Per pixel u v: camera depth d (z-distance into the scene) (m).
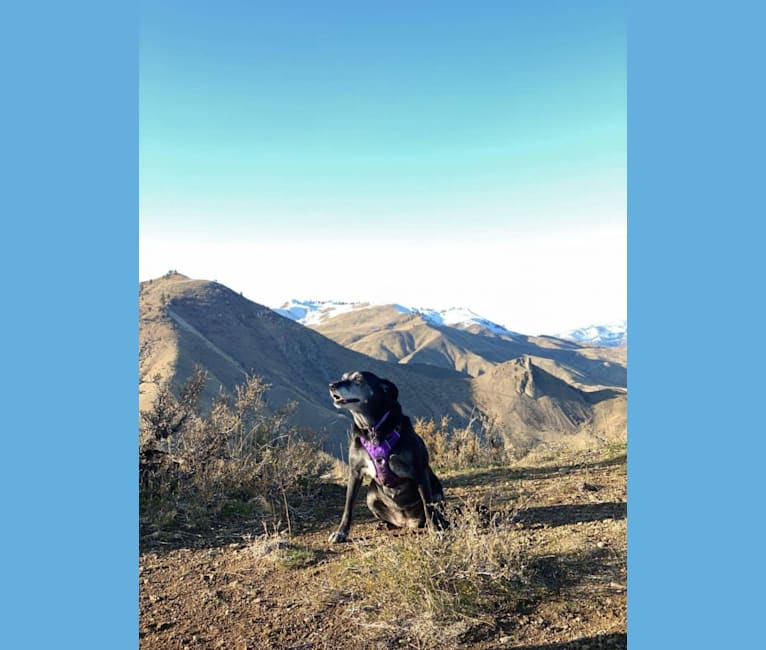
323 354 191.88
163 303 155.38
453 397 161.75
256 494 6.68
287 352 184.00
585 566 4.47
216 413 7.32
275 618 3.94
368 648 3.56
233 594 4.31
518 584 4.21
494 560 4.27
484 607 3.94
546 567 4.49
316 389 169.12
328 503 6.86
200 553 5.13
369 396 5.27
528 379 163.62
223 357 128.62
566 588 4.16
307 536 5.64
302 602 4.15
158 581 4.54
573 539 4.99
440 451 10.09
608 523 5.37
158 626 3.84
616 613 3.76
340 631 3.76
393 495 5.47
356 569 4.57
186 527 5.71
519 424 144.62
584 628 3.63
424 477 5.42
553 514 5.82
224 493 6.63
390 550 4.46
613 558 4.56
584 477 7.40
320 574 4.63
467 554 4.23
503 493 6.78
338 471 8.73
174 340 122.38
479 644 3.56
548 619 3.78
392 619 3.83
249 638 3.69
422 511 5.59
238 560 4.97
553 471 8.08
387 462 5.31
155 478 6.45
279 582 4.52
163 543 5.31
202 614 4.00
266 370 162.75
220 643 3.63
